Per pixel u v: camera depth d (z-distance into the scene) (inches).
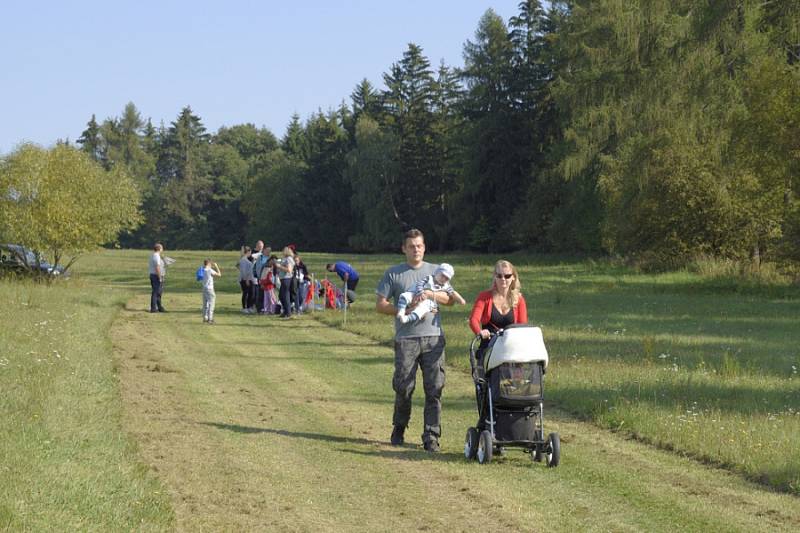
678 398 472.4
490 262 2472.9
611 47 1812.3
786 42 1396.4
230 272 1966.0
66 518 242.4
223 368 594.6
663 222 1705.2
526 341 341.7
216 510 270.5
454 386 538.3
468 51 3078.2
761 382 527.8
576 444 384.2
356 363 634.2
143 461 321.7
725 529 263.9
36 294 993.5
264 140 6136.8
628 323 884.6
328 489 302.4
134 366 571.5
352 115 4554.6
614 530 262.2
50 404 394.9
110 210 1318.9
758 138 1320.1
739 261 1603.1
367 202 3757.4
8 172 1261.1
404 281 378.3
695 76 1503.4
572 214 2381.9
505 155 3041.3
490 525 265.3
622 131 1977.1
